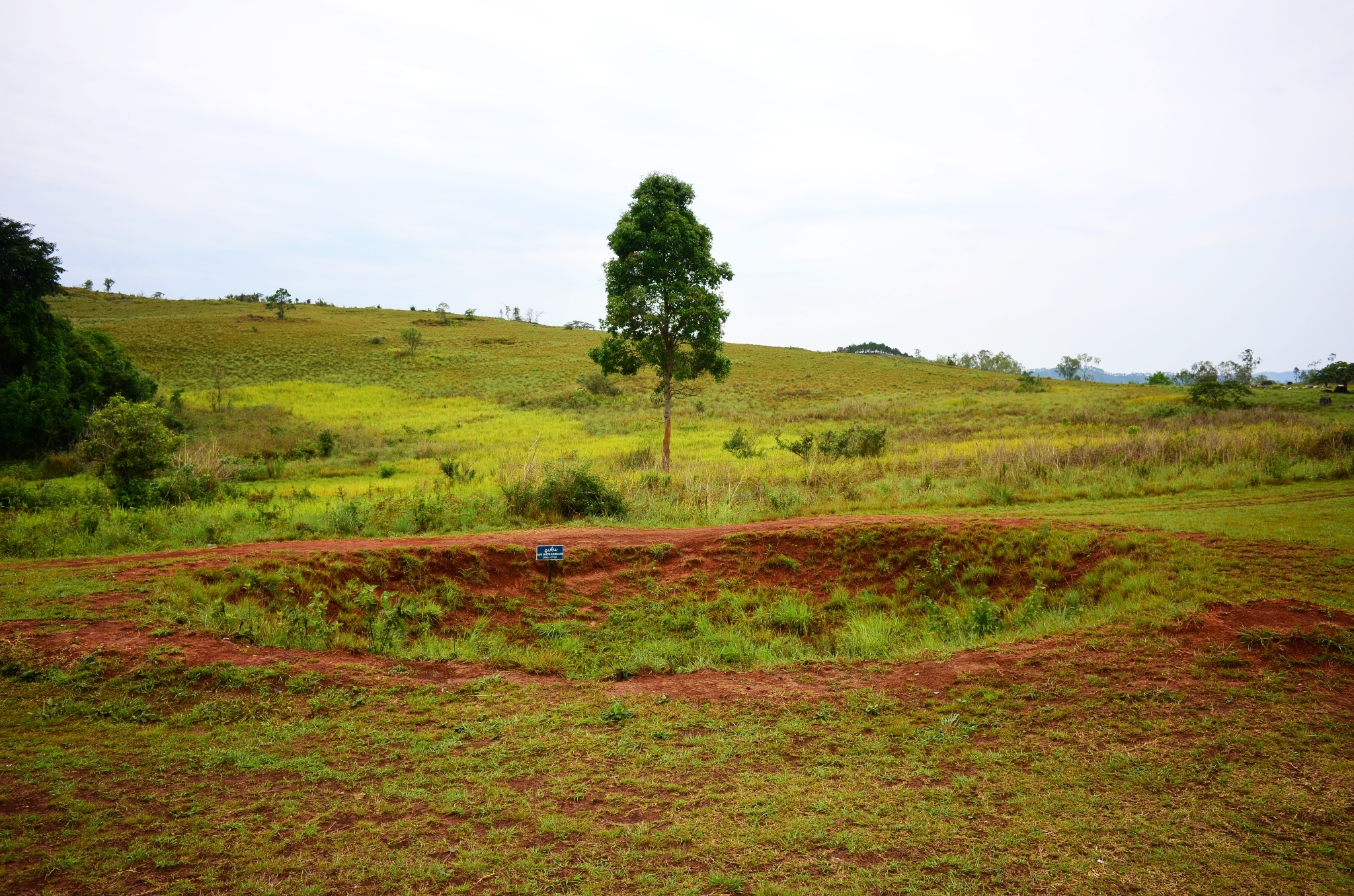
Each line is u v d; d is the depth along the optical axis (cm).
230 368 6788
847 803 517
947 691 711
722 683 768
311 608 894
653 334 2331
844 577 1168
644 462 2503
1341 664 676
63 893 407
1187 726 603
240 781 542
